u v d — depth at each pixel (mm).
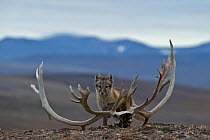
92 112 14133
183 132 13547
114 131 13734
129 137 12906
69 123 14211
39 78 14336
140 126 14750
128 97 14352
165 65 14500
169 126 14672
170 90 14578
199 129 14102
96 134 13430
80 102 13992
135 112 14383
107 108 16859
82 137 13188
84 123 14242
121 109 15508
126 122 14453
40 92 14312
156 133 13328
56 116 14219
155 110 14477
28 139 13359
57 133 14031
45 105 14234
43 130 14836
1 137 13758
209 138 12852
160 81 14188
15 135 14055
